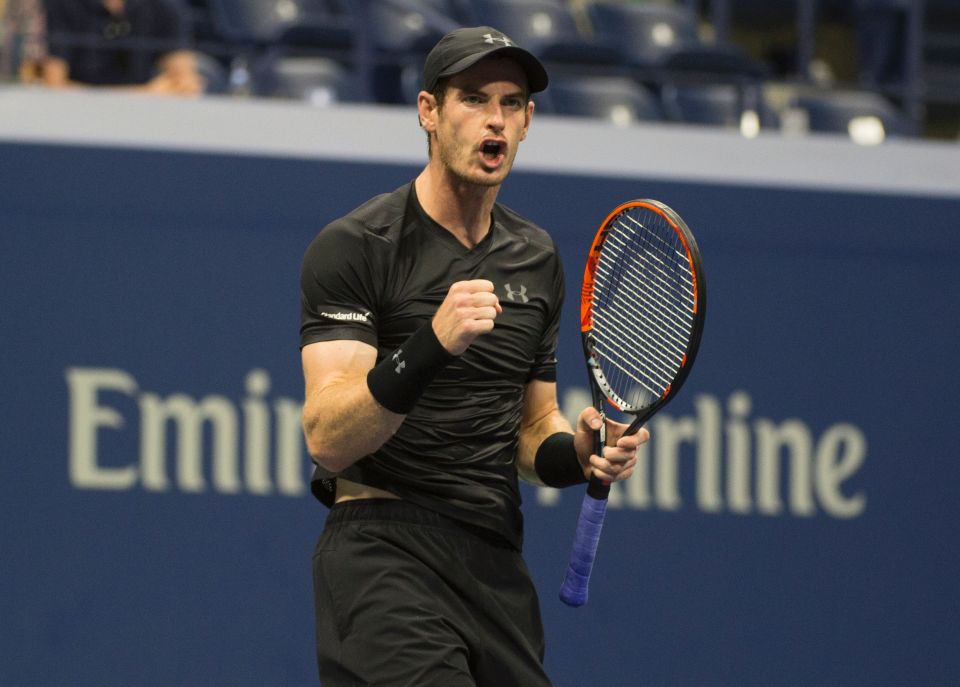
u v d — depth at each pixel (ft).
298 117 65.26
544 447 37.09
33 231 60.13
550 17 101.24
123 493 60.13
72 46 74.54
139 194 61.21
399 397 31.53
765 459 67.10
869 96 98.12
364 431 32.17
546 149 66.64
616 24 103.45
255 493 61.52
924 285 69.51
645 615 65.31
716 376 66.69
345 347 33.63
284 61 83.76
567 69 82.23
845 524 67.97
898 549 68.44
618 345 38.88
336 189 63.31
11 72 71.92
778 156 69.82
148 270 61.05
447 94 33.27
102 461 60.03
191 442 60.95
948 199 69.87
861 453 68.28
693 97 89.71
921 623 68.49
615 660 64.85
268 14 95.76
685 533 66.03
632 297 39.34
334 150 63.72
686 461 66.13
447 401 34.42
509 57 33.22
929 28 106.42
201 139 62.49
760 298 67.46
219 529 61.00
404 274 34.40
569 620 64.39
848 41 108.68
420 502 34.53
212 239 61.82
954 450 69.31
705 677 65.82
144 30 76.07
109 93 64.44
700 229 66.85
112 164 61.05
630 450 34.47
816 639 67.26
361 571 34.22
